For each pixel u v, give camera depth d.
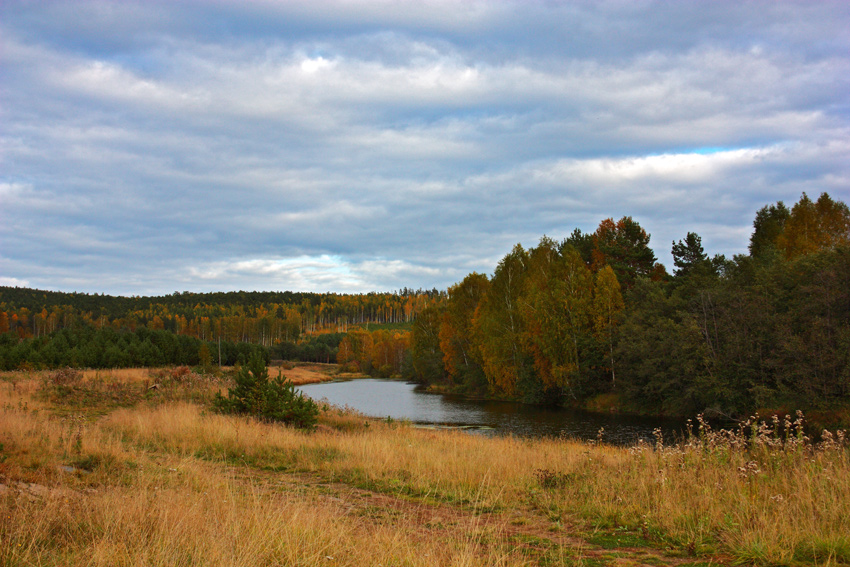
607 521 6.75
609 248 48.53
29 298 157.75
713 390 28.83
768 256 39.25
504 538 6.07
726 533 5.73
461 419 31.97
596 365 40.12
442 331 58.78
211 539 4.69
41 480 7.25
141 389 26.59
